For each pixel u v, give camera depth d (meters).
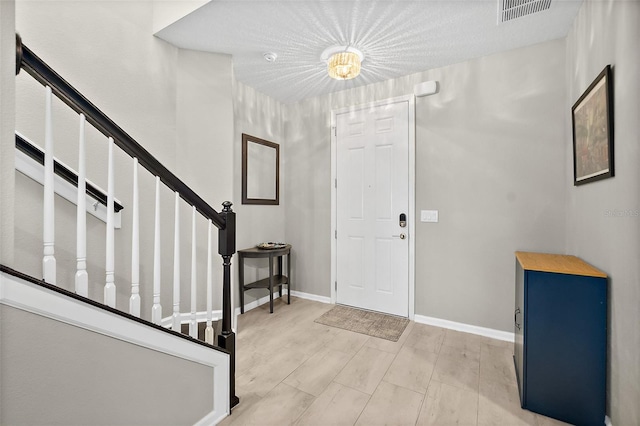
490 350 2.31
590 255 1.73
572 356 1.53
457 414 1.61
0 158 0.88
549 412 1.58
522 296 1.71
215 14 2.01
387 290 3.06
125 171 2.15
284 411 1.63
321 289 3.50
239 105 3.09
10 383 0.90
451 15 1.96
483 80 2.54
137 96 2.22
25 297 0.91
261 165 3.38
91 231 1.95
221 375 1.58
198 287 2.53
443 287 2.75
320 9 1.92
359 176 3.21
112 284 1.18
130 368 1.20
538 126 2.34
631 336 1.27
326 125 3.41
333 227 3.38
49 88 1.01
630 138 1.29
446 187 2.72
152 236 2.31
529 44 2.34
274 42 2.35
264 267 3.50
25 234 1.66
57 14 1.84
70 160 1.87
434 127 2.77
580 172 1.86
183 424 1.40
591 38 1.72
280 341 2.48
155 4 2.25
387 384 1.88
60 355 1.00
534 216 2.36
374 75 2.90
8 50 0.88
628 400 1.29
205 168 2.56
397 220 2.98
